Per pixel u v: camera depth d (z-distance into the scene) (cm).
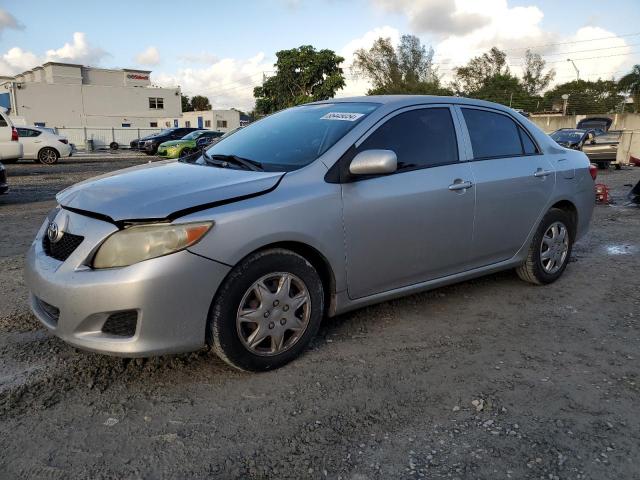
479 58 6278
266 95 4744
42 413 264
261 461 231
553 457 234
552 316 403
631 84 5578
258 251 293
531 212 439
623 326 385
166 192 286
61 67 6144
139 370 307
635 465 229
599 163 1911
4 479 218
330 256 318
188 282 267
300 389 290
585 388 294
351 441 245
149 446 240
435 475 222
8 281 468
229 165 347
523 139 450
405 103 375
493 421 261
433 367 317
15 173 1582
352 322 383
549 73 6200
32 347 334
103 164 2066
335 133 346
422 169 365
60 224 293
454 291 456
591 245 646
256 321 294
